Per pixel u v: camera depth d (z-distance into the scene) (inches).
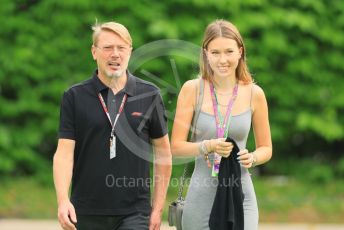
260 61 1793.8
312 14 1827.0
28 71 1785.2
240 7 1795.0
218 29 765.9
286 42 1819.6
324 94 1849.2
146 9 1769.2
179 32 1758.1
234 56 767.1
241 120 784.9
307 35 1834.4
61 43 1792.6
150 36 1769.2
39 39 1798.7
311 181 1841.8
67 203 750.5
